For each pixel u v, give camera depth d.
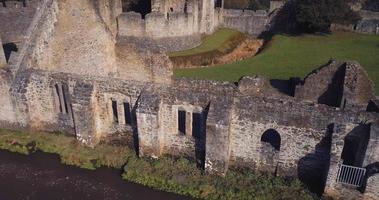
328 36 58.03
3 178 21.91
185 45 52.16
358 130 19.20
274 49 52.34
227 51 52.97
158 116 21.69
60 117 25.23
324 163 20.31
